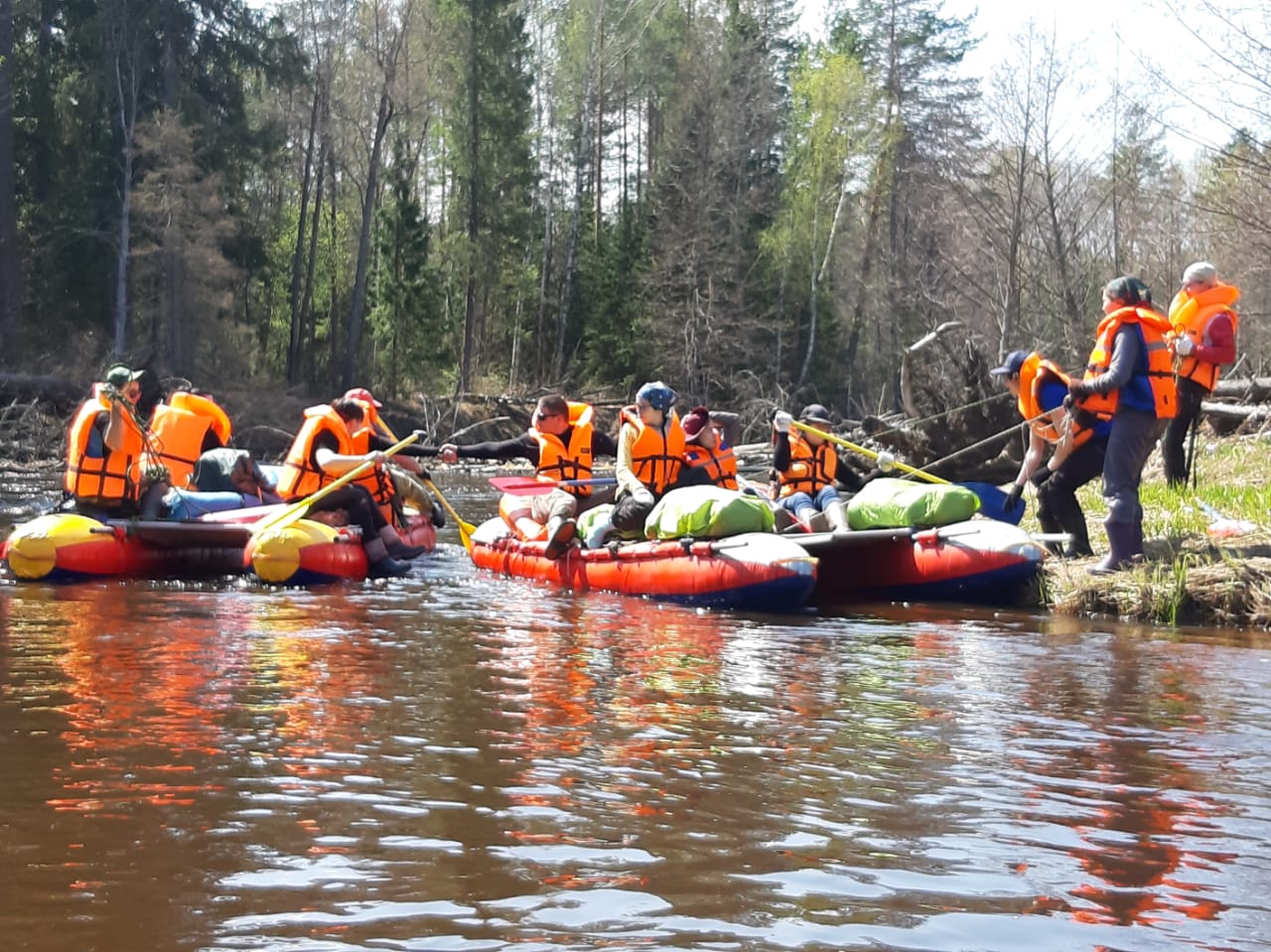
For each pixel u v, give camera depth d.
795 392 42.09
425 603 8.29
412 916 3.04
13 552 8.95
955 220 33.00
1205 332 9.88
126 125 32.41
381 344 42.69
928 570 8.43
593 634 7.07
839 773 4.27
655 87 47.41
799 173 45.66
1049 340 30.86
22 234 33.34
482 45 41.00
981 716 5.12
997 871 3.39
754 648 6.66
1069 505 8.90
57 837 3.54
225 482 11.07
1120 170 29.39
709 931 2.98
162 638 6.69
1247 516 9.20
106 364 29.72
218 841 3.53
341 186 48.12
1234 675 5.99
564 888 3.23
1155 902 3.19
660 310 41.12
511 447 10.56
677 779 4.18
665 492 9.40
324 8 38.06
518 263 45.38
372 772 4.19
